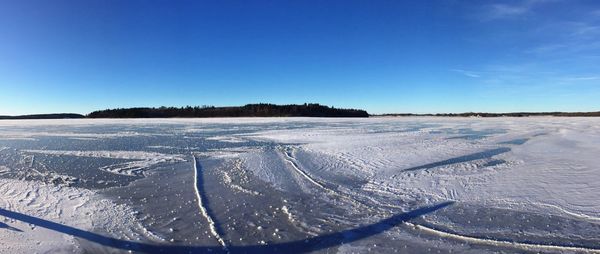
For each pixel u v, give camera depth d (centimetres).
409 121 5597
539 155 1683
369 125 4334
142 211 925
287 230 798
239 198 1044
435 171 1361
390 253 680
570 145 2042
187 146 2191
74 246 702
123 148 2103
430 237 750
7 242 709
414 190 1102
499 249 688
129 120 6606
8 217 854
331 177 1294
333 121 5631
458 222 828
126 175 1354
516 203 951
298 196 1060
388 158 1647
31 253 664
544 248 687
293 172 1384
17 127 4153
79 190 1130
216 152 1920
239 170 1436
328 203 989
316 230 796
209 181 1255
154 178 1304
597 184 1104
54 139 2644
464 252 677
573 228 778
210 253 688
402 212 903
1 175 1350
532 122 4797
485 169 1381
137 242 732
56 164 1580
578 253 664
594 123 4353
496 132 3038
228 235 771
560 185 1105
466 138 2525
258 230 798
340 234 773
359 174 1331
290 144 2261
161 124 4850
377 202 989
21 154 1872
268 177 1308
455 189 1101
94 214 893
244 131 3375
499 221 827
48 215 877
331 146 2106
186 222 848
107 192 1110
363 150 1908
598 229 770
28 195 1062
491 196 1019
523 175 1252
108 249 696
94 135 2991
